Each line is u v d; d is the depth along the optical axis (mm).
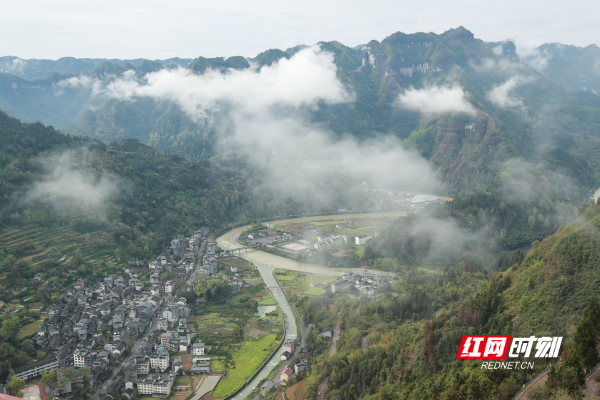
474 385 186500
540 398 161000
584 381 159125
